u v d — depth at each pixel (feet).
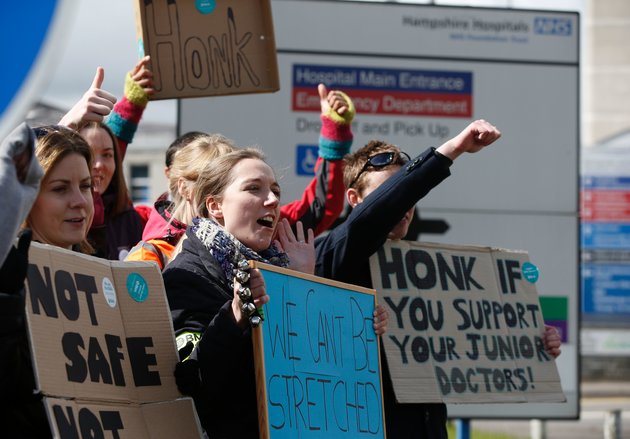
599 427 69.87
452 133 42.68
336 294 18.81
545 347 23.70
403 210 20.84
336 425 17.93
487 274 23.54
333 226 39.32
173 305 17.63
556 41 43.39
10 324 13.39
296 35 42.01
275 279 17.26
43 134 16.40
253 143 41.50
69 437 14.43
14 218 13.26
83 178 16.47
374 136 42.19
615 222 75.20
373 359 19.43
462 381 22.34
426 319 22.41
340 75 42.11
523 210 43.14
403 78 42.45
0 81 8.53
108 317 16.02
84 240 18.43
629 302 76.38
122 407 15.65
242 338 16.19
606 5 102.47
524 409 42.88
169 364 16.61
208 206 18.76
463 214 42.88
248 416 17.26
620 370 77.61
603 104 102.22
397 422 21.65
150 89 24.13
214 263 17.93
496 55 43.04
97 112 19.38
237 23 24.38
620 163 75.05
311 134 41.86
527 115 43.19
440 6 42.78
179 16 24.18
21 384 14.47
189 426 16.42
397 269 22.49
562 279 43.27
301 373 17.35
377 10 42.45
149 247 20.54
